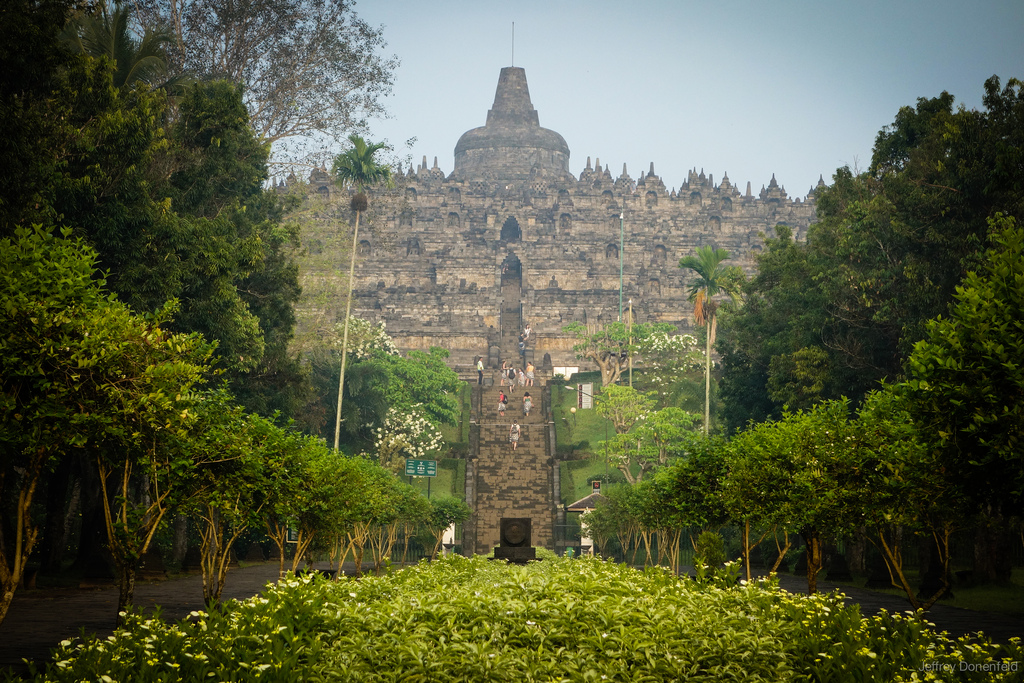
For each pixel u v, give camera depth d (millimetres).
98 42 40344
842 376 45188
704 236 130125
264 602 12383
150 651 10359
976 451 14742
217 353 37750
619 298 118500
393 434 73938
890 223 39938
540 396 96250
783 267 60094
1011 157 32531
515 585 13883
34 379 14578
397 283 123625
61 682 9633
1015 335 13898
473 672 10352
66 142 31438
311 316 75375
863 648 10766
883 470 19547
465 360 114688
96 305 15727
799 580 45625
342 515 26188
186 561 44562
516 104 148125
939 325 15039
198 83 42688
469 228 125562
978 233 35906
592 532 59125
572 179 138125
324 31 59125
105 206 32188
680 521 29359
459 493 75812
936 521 20984
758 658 11023
